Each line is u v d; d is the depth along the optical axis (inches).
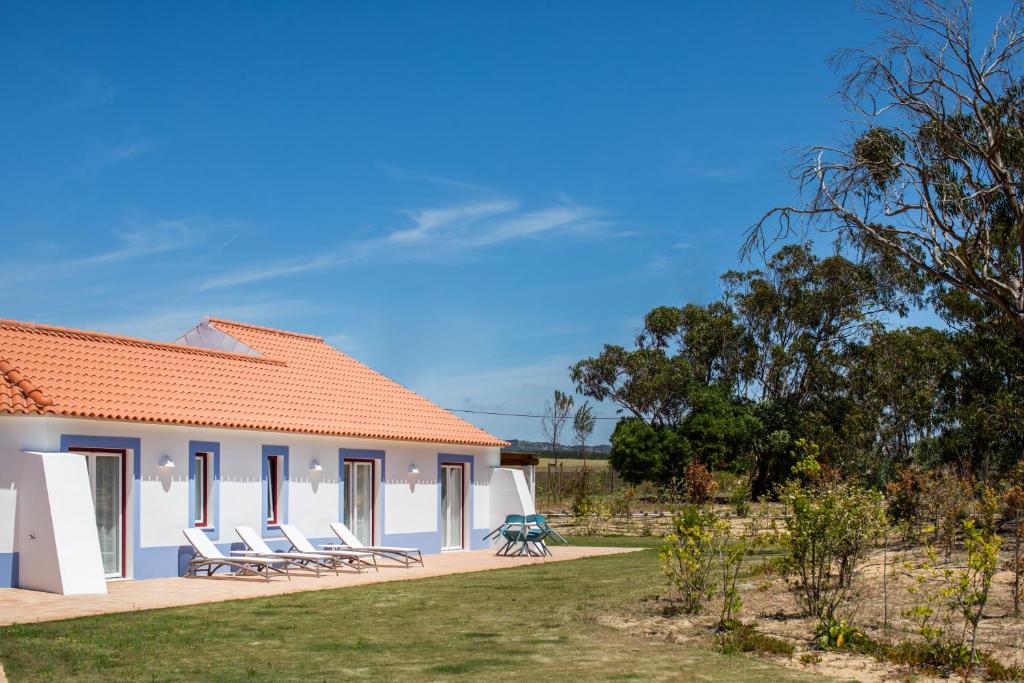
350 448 900.6
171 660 394.0
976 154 690.8
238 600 588.1
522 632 468.8
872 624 460.1
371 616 520.1
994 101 666.8
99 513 687.7
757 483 2070.6
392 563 848.9
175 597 597.3
